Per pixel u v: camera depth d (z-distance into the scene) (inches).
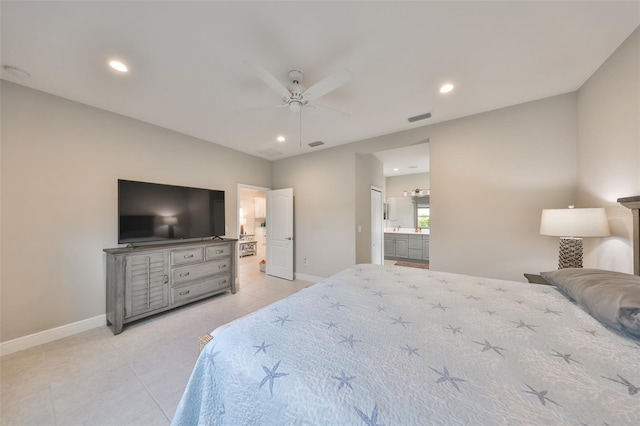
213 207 147.3
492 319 44.9
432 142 123.0
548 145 96.9
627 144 65.4
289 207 178.2
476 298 56.3
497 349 34.9
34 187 88.9
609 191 73.4
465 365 31.1
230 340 38.4
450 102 100.5
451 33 63.3
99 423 54.9
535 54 71.3
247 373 32.3
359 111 108.6
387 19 58.8
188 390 36.4
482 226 110.4
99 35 63.0
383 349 35.2
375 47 68.4
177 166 134.0
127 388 65.7
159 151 125.9
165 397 62.7
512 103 101.7
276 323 43.8
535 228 99.9
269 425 27.9
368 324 43.4
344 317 46.4
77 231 98.5
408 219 262.5
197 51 69.5
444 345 36.2
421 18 58.5
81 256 99.2
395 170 244.2
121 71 78.7
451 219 117.5
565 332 39.2
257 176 185.5
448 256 118.1
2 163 82.9
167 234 123.1
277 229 186.2
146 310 104.7
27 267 87.3
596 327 40.4
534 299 54.6
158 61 73.8
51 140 92.7
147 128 121.1
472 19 58.7
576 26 60.6
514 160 103.5
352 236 155.2
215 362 35.7
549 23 59.7
